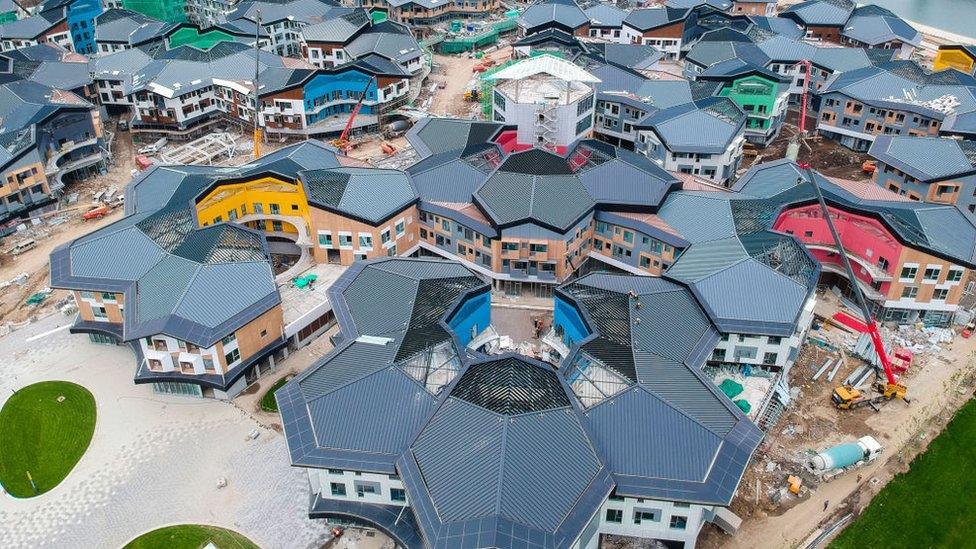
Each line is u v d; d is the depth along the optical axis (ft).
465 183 381.19
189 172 392.27
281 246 403.34
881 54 593.42
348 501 234.79
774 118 525.75
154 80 536.42
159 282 300.20
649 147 461.78
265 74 545.44
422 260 318.65
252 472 265.13
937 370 311.06
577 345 255.91
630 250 357.20
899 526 245.45
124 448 275.18
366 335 268.82
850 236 343.67
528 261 347.36
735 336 282.36
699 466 216.95
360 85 551.59
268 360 312.09
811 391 300.61
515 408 223.10
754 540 239.50
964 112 470.39
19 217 424.05
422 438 219.82
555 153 388.37
